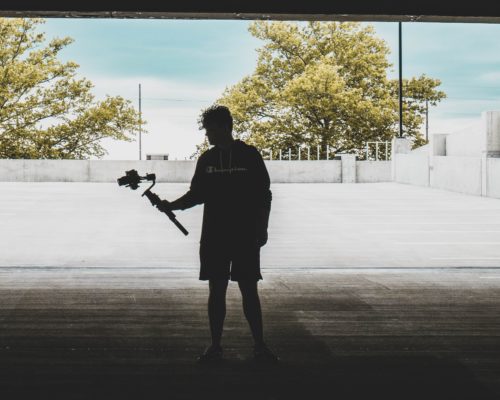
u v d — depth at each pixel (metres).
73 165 31.83
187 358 4.51
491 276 7.93
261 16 7.09
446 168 26.17
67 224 14.09
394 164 32.16
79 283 7.39
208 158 4.20
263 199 4.16
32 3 6.78
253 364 4.36
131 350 4.71
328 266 8.70
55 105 35.34
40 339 5.03
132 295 6.72
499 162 21.58
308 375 4.13
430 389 3.88
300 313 5.94
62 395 3.75
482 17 7.18
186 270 8.29
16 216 15.84
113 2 6.82
